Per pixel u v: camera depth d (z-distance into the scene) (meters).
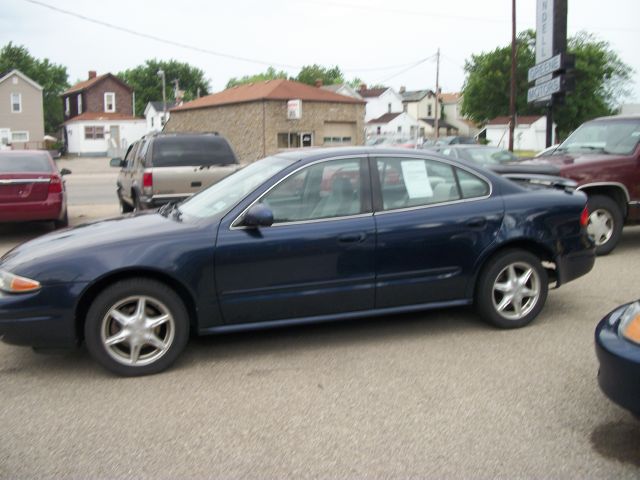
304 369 4.78
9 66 84.00
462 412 4.04
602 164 8.46
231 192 5.31
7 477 3.34
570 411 4.03
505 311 5.62
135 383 4.57
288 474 3.35
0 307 4.45
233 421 3.95
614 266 8.06
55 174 10.62
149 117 68.69
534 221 5.53
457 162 5.54
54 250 4.67
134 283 4.61
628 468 3.38
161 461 3.49
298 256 4.95
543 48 15.55
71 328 4.54
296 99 37.47
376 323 5.85
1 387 4.54
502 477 3.30
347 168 5.23
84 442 3.71
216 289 4.80
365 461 3.47
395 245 5.17
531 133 58.75
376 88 79.56
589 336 5.43
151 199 10.97
